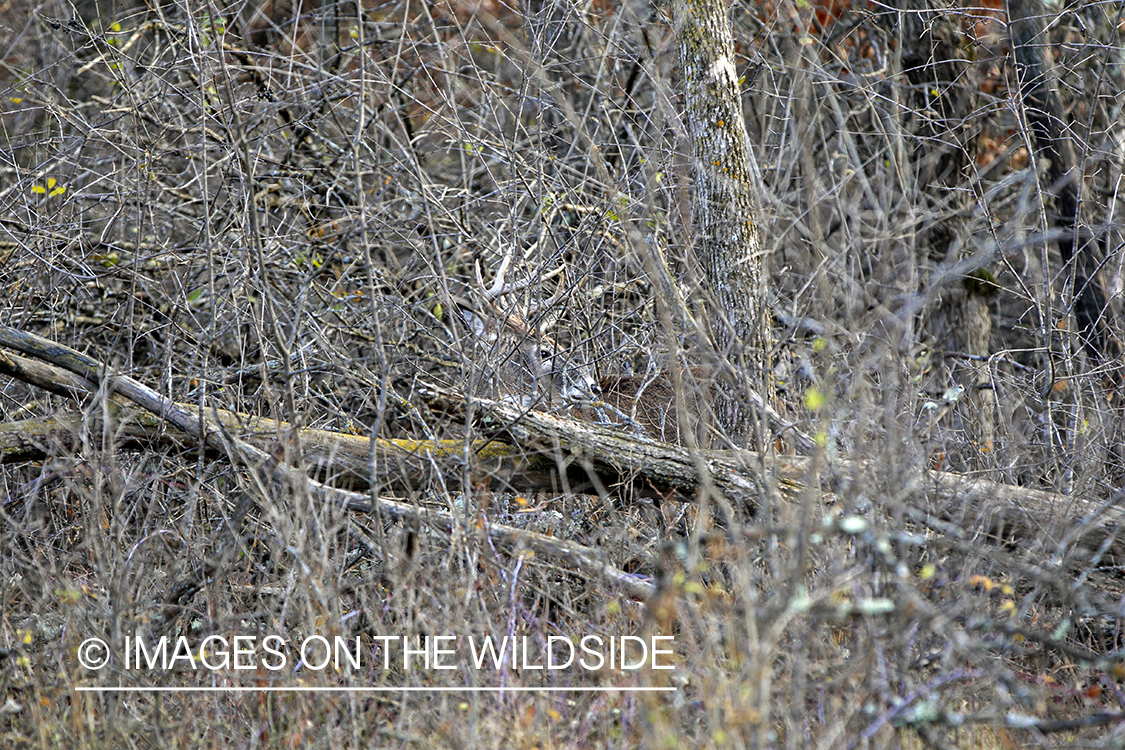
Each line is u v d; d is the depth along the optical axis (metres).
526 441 8.77
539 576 8.44
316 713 6.86
